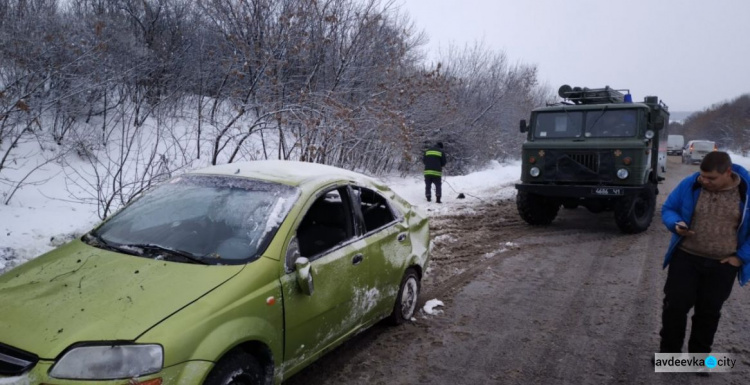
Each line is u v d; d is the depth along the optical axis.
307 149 10.74
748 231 3.73
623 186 9.09
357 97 14.12
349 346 4.43
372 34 14.12
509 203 13.45
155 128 11.59
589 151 9.33
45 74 9.24
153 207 3.81
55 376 2.36
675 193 3.98
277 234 3.33
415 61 17.22
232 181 3.90
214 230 3.42
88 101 10.40
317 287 3.49
